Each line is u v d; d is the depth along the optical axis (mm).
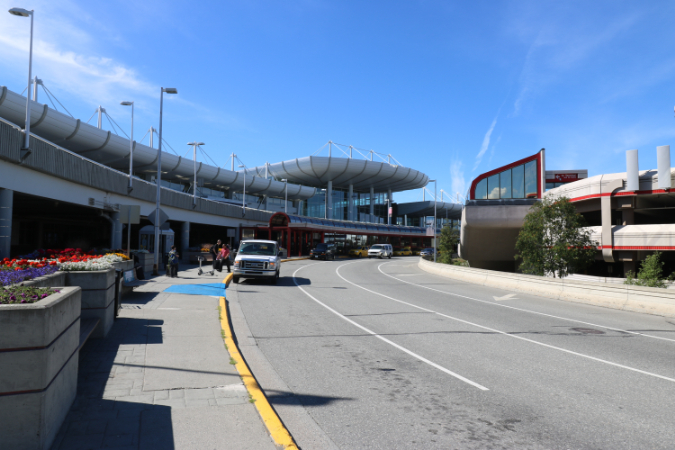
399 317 11422
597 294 14766
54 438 3762
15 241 39531
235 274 18797
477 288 20562
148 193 33375
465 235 32688
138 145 49438
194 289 15109
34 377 3416
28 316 3410
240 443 3795
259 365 6699
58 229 44594
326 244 47469
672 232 24078
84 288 7449
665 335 9539
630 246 25641
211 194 71375
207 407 4598
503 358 7242
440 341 8516
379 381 5926
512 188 33750
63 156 22062
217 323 9062
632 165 25812
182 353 6691
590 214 33000
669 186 24641
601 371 6520
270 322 10375
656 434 4258
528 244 22625
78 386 5121
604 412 4848
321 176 86812
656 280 20703
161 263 28953
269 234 46031
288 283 20281
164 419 4262
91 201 25812
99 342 7242
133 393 4953
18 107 35000
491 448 3936
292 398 5250
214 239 59031
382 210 108688
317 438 4133
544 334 9445
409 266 38594
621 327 10539
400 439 4117
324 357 7203
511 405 5051
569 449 3922
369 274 28391
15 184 18844
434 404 5066
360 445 3988
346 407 4957
